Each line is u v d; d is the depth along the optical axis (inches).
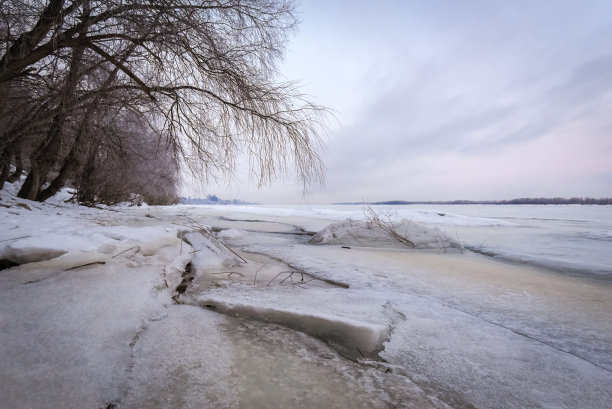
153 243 123.7
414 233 205.9
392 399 44.6
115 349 52.1
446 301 91.1
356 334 62.2
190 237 152.6
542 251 193.2
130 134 244.5
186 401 41.9
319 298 85.6
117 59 151.1
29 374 42.2
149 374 47.4
